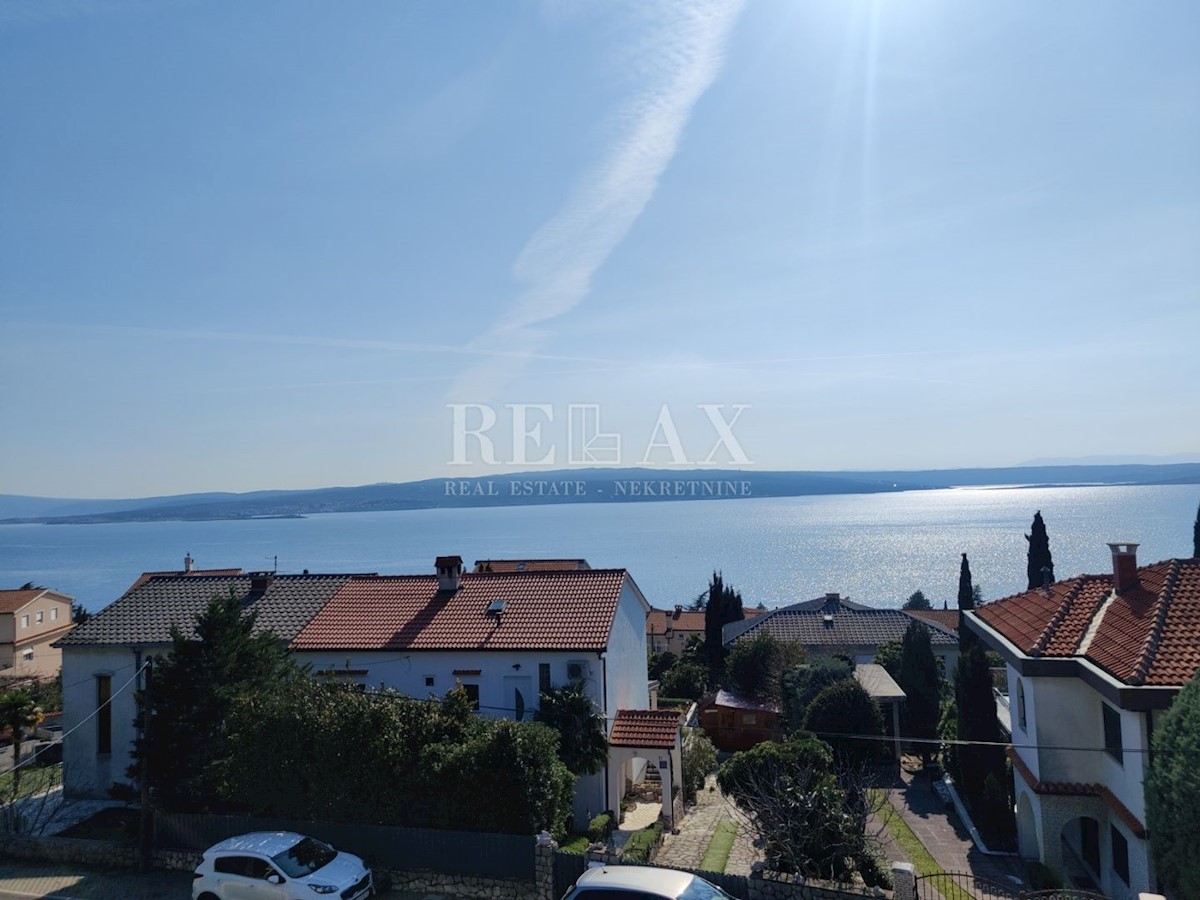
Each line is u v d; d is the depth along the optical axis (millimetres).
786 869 19000
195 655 24766
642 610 36344
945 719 33000
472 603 31078
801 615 60594
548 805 20625
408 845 19828
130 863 21797
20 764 28656
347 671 28953
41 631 64688
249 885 18141
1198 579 21141
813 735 30656
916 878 16984
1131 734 18062
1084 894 18156
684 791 29969
